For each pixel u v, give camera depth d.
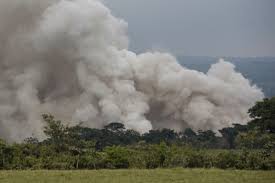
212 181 119.50
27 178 120.56
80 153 176.75
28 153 172.88
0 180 116.75
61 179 119.50
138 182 116.31
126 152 174.75
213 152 197.62
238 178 125.56
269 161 162.50
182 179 122.75
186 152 179.00
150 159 170.38
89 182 115.38
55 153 173.00
